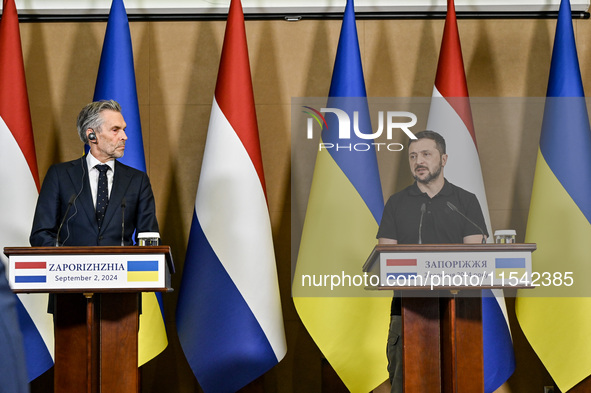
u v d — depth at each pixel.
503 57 4.70
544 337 4.08
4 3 4.30
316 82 4.69
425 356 2.88
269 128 4.67
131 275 2.63
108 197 3.18
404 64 4.70
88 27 4.72
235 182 4.08
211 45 4.71
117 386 2.80
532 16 4.70
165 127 4.67
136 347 2.82
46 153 4.64
